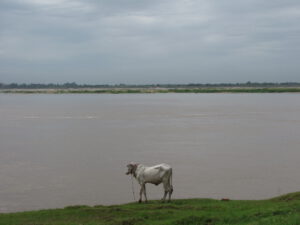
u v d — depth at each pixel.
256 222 18.34
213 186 34.34
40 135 70.31
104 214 21.48
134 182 35.94
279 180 36.56
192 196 31.36
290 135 69.44
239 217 19.86
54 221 20.50
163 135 69.62
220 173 39.34
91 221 20.28
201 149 54.31
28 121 98.00
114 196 31.55
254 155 49.66
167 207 22.88
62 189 33.56
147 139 64.50
